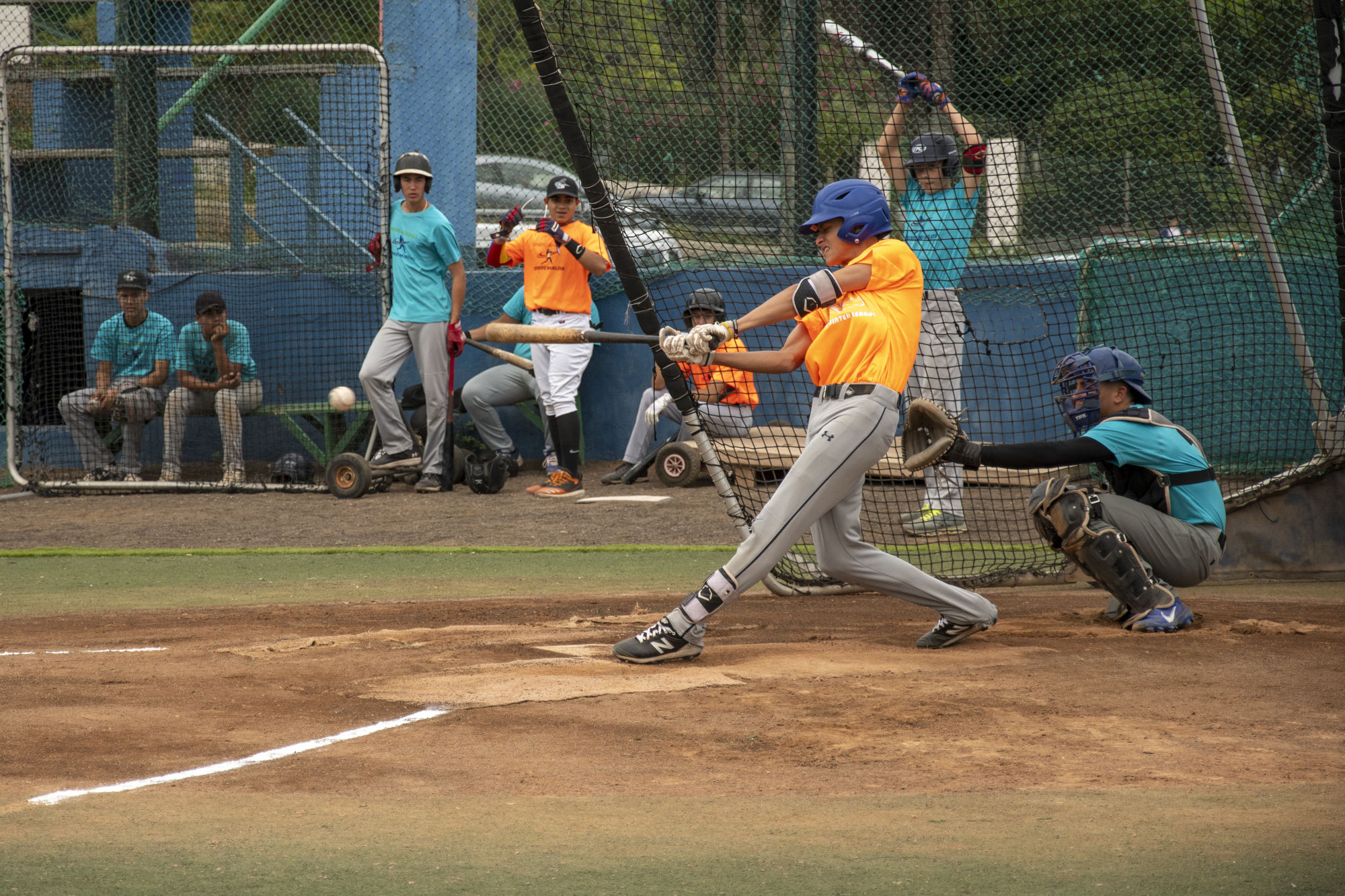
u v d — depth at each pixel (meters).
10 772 11.01
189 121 43.91
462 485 37.38
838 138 30.41
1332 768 10.88
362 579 24.56
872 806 9.98
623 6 24.98
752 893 8.13
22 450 39.22
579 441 35.25
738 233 30.41
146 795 10.36
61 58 45.34
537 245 34.09
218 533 30.31
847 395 15.22
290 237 42.81
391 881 8.38
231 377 38.06
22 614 20.97
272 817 9.77
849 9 36.66
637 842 9.14
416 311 35.16
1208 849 8.83
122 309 38.25
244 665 15.48
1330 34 23.77
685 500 33.66
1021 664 15.19
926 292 27.56
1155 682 14.10
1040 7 36.75
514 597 22.31
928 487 27.83
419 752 11.59
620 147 25.83
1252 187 26.23
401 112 42.19
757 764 11.17
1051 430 34.41
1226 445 29.34
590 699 13.55
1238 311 30.94
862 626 18.94
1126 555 17.50
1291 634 17.00
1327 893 8.00
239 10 51.62
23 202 44.22
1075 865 8.55
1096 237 34.12
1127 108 36.16
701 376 34.00
